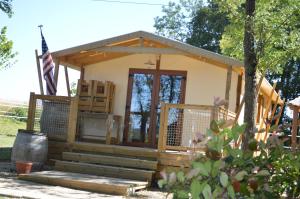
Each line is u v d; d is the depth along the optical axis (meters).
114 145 12.17
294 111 12.37
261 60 12.77
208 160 2.28
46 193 8.32
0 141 18.34
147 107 13.51
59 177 9.58
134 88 13.70
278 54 12.89
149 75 13.62
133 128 13.55
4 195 7.78
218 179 2.22
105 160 11.05
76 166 10.81
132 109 13.62
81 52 12.75
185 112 12.34
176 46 11.75
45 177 9.57
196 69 13.16
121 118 13.64
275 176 2.76
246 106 10.79
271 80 31.25
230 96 12.88
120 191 8.97
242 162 2.39
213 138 2.33
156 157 10.94
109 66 13.96
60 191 8.74
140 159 11.01
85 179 9.55
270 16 11.75
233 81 12.93
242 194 2.41
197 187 2.14
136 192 9.44
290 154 2.71
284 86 31.16
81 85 13.62
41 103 12.48
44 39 12.67
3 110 30.27
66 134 12.10
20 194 7.91
